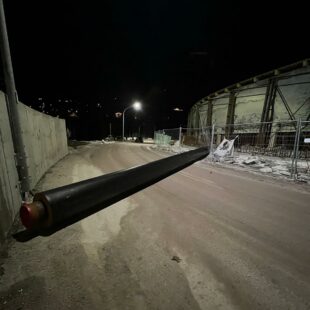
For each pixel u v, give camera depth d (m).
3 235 2.26
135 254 2.13
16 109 3.05
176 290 1.66
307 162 7.61
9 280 1.71
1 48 2.80
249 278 1.83
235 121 14.28
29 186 3.31
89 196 1.51
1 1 2.74
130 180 2.02
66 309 1.45
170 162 3.01
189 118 26.27
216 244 2.38
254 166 7.60
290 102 11.08
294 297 1.62
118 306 1.49
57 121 8.16
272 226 2.88
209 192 4.36
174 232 2.64
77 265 1.93
